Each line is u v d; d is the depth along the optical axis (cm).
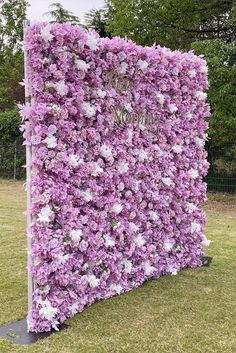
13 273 512
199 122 566
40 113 351
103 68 405
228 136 1053
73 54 370
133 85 449
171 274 520
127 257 454
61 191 369
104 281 427
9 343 338
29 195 365
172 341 347
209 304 426
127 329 366
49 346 335
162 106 488
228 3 1199
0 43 2197
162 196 498
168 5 1163
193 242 561
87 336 353
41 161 357
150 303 425
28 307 375
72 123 374
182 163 530
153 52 459
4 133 1622
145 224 478
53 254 364
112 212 427
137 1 1191
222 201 1170
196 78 545
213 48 1020
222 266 563
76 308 393
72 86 371
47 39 349
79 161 381
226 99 993
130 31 1222
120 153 430
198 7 1188
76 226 386
